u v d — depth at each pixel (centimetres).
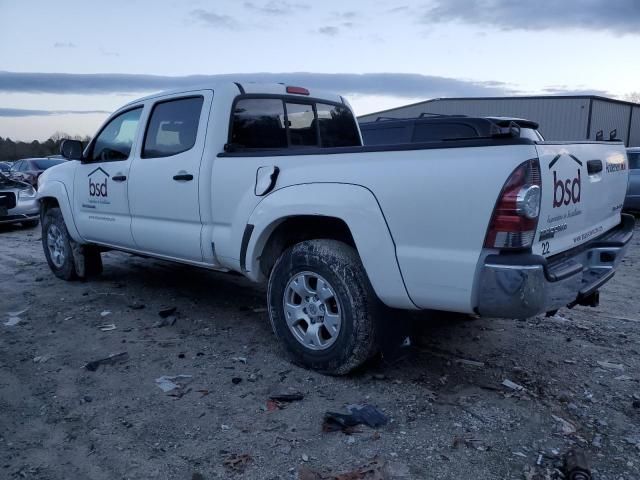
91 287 678
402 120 995
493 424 348
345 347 393
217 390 397
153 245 548
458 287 336
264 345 480
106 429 347
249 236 438
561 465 307
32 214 1244
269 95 530
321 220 414
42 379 419
